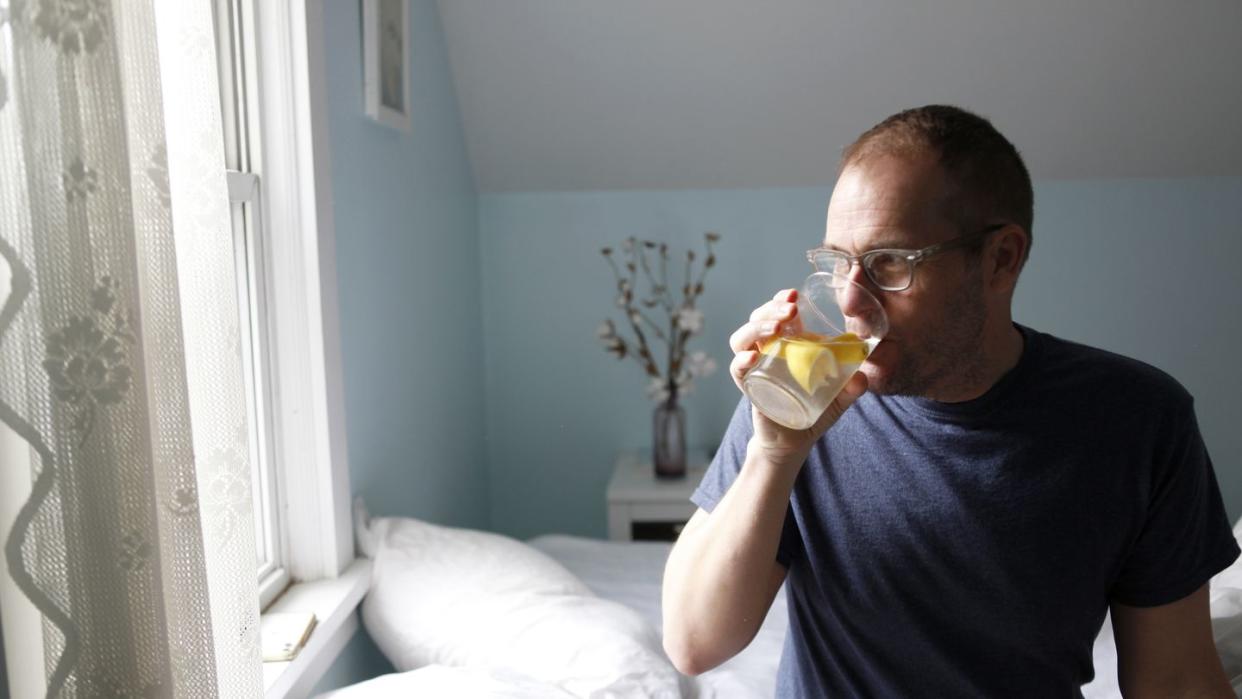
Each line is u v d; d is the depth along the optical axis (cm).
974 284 96
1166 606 108
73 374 75
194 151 99
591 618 160
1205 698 107
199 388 101
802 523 111
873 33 266
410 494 227
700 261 314
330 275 166
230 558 103
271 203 158
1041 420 104
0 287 72
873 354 96
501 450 328
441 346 262
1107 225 301
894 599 108
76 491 75
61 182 74
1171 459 105
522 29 270
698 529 112
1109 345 306
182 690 86
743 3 261
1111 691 160
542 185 312
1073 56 268
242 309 155
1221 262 297
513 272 318
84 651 76
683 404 322
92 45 75
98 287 76
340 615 156
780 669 124
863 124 289
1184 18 256
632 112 290
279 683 130
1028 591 105
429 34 255
